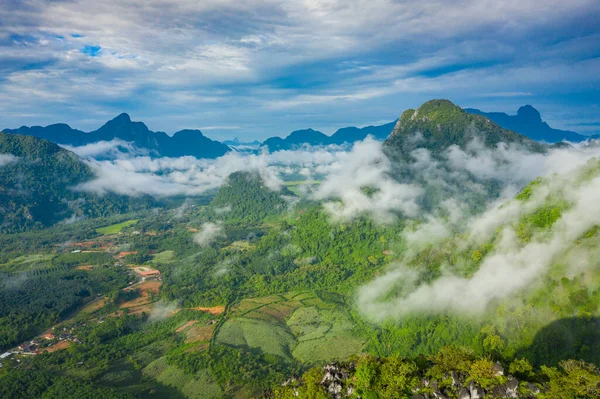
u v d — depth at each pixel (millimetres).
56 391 140250
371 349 163625
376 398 88500
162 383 152875
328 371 100875
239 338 185000
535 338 123500
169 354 170875
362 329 181375
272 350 172625
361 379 91750
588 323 119000
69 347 175500
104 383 149625
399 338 164125
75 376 152125
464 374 87312
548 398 77000
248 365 157000
